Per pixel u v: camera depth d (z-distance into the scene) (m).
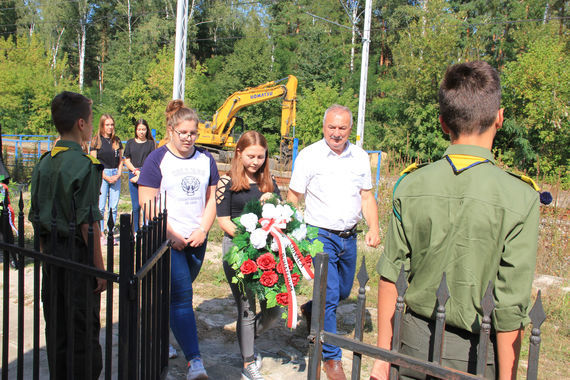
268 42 44.25
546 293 5.09
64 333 2.57
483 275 1.54
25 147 21.42
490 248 1.53
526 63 25.11
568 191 7.80
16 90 38.78
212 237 7.87
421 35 29.66
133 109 38.38
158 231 2.62
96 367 2.63
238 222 3.19
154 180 3.30
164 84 37.16
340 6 46.41
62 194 2.48
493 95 1.61
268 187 3.48
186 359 3.31
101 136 6.89
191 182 3.30
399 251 1.70
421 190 1.65
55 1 47.00
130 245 2.02
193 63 46.69
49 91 39.16
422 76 29.02
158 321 2.62
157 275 2.56
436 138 28.67
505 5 38.22
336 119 3.46
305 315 3.93
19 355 2.25
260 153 3.34
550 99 24.39
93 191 2.52
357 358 1.68
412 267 1.69
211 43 48.75
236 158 3.39
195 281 5.47
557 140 24.98
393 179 9.12
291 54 42.66
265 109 36.44
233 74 38.81
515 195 1.52
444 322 1.49
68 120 2.58
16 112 39.06
